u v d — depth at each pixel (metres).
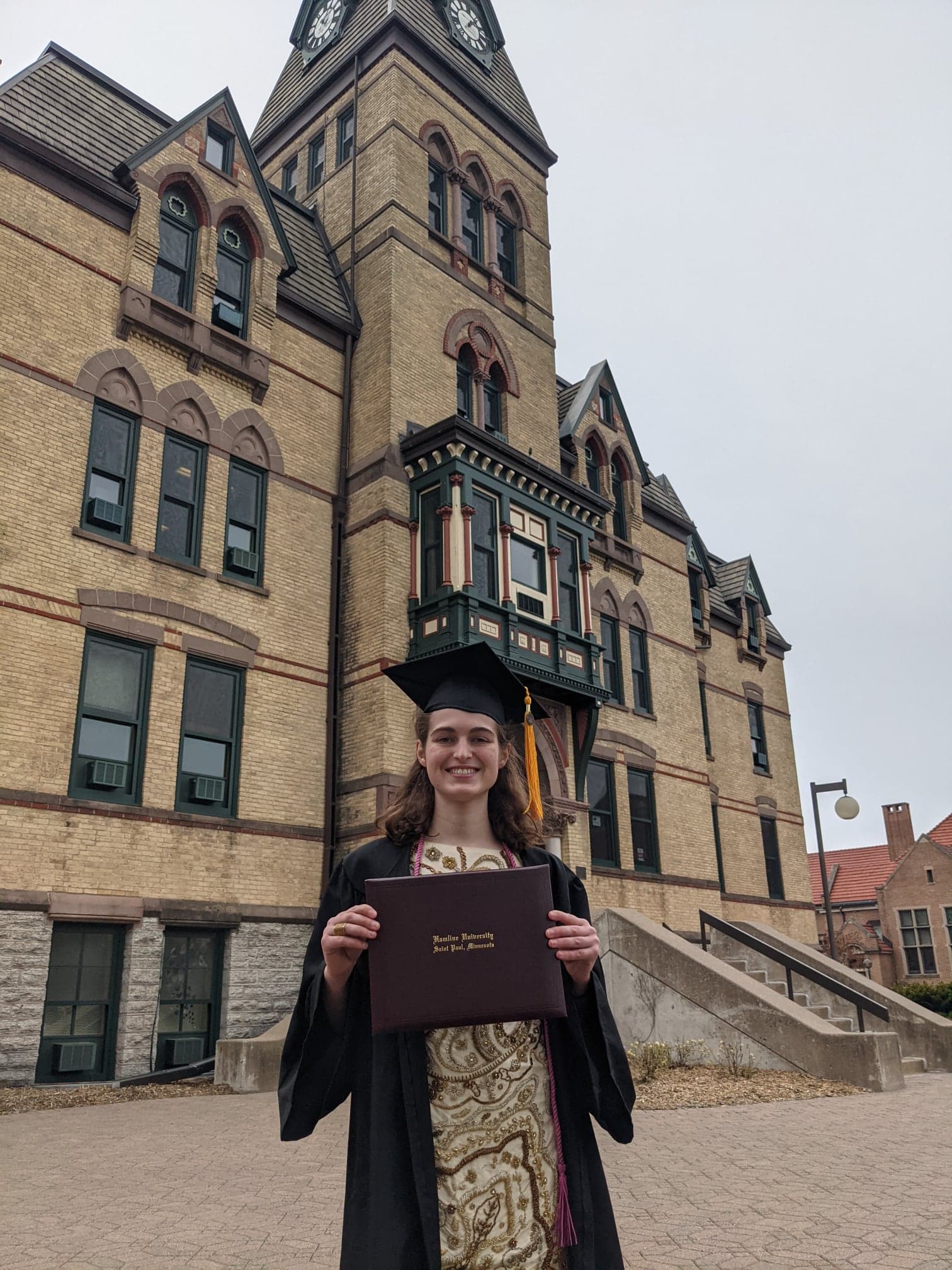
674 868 21.22
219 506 15.41
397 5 20.80
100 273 14.71
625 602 22.48
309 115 22.39
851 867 49.16
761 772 28.06
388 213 19.06
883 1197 5.77
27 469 13.12
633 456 23.86
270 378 16.86
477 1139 2.22
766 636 30.12
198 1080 12.20
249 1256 4.56
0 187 13.81
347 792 15.66
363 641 16.30
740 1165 6.76
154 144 15.60
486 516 17.14
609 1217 2.33
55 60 15.98
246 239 17.16
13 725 12.20
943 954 42.38
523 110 23.53
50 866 12.10
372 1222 2.12
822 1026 11.85
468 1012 2.15
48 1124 8.90
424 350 18.56
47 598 12.91
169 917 13.03
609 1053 2.38
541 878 2.29
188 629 14.43
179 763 13.97
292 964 14.34
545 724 17.89
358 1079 2.38
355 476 17.48
